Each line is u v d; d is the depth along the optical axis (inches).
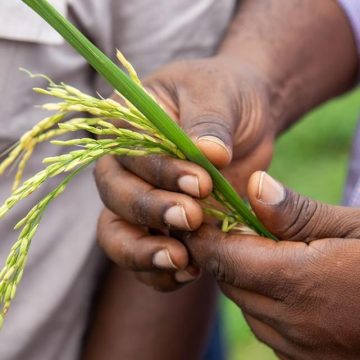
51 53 29.3
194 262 24.8
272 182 23.0
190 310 32.6
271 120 29.1
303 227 23.1
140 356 32.3
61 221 30.6
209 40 31.8
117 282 32.4
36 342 30.9
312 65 32.3
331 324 22.5
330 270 22.2
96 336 32.7
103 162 25.5
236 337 57.5
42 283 30.5
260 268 22.7
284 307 22.8
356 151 30.7
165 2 30.5
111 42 30.3
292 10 32.2
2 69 28.6
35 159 29.8
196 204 23.3
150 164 23.6
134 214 24.2
